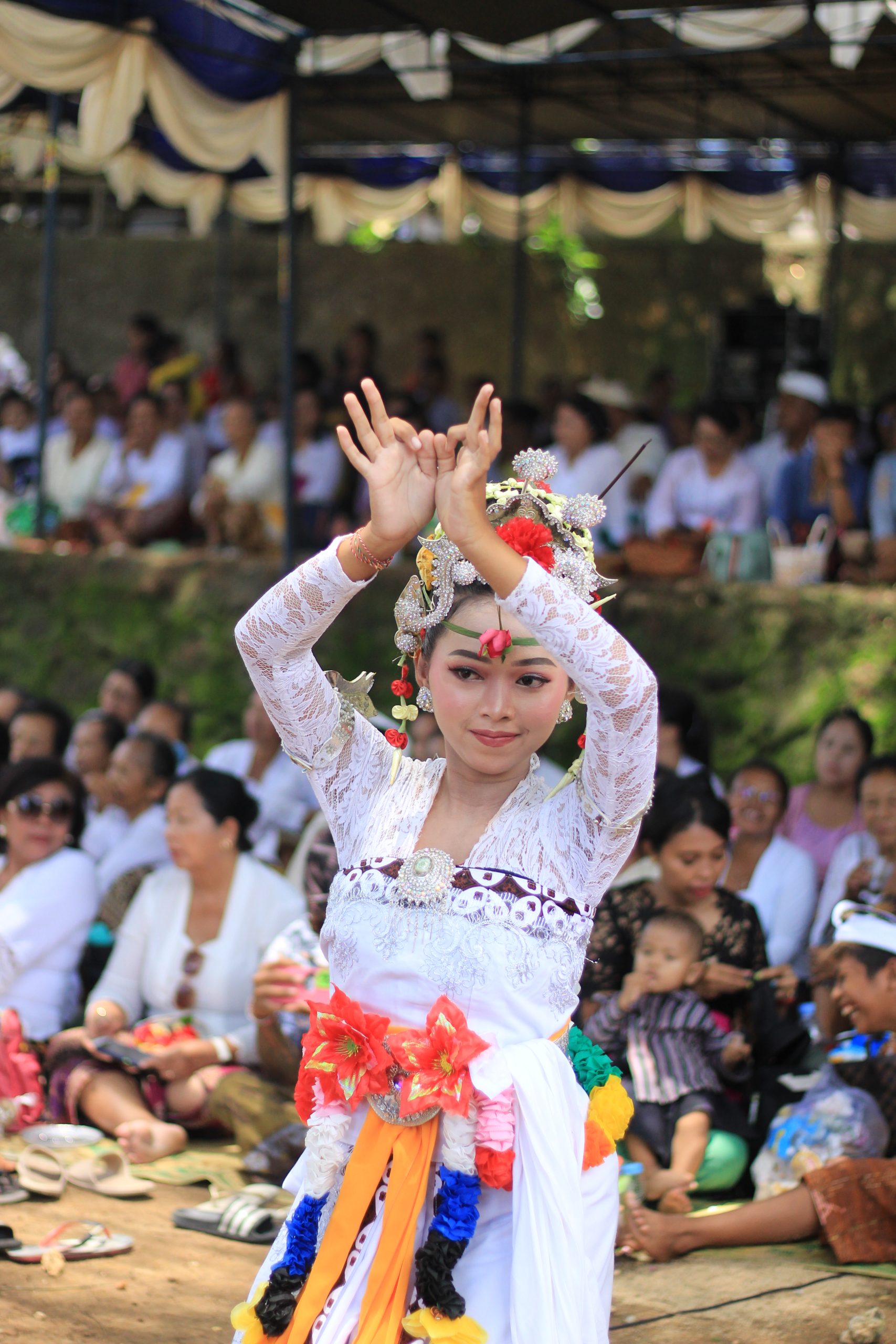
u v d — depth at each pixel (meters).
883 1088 7.89
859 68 16.69
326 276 29.83
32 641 17.70
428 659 4.43
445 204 23.44
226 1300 6.68
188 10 13.48
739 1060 8.30
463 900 4.19
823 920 10.30
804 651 13.78
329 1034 4.27
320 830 10.01
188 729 13.59
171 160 21.75
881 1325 6.36
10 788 9.84
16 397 24.91
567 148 23.05
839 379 27.52
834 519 15.76
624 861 4.39
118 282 30.62
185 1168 8.48
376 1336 4.02
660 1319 6.54
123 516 19.22
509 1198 4.21
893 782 9.69
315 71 15.17
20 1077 9.09
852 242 27.61
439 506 4.11
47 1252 6.99
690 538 14.99
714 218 23.84
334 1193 4.34
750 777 10.54
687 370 28.64
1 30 11.99
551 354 29.16
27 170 20.92
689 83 17.61
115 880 10.90
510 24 13.30
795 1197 7.42
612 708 4.01
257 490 18.78
